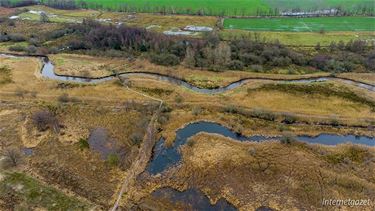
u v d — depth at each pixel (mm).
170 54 105625
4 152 61781
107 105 78938
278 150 62969
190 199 52312
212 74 95625
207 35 119812
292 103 79750
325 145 65000
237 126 70312
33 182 54594
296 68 100062
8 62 104062
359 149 63531
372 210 50188
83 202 51031
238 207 50938
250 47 108812
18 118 73062
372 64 98875
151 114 75188
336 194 52969
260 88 87250
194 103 79875
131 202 51688
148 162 60438
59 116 74312
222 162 59875
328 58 102562
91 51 112312
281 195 52938
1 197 51344
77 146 64250
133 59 105875
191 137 67062
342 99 81562
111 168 58656
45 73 97625
